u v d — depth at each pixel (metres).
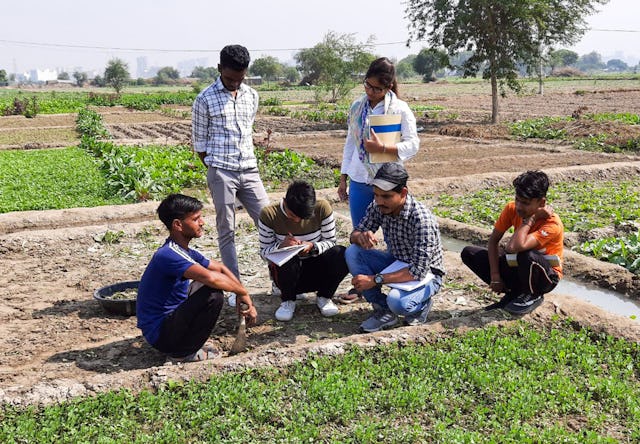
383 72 5.66
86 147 20.50
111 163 14.59
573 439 3.98
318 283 6.21
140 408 4.33
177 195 5.04
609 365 5.05
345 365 4.93
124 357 5.34
